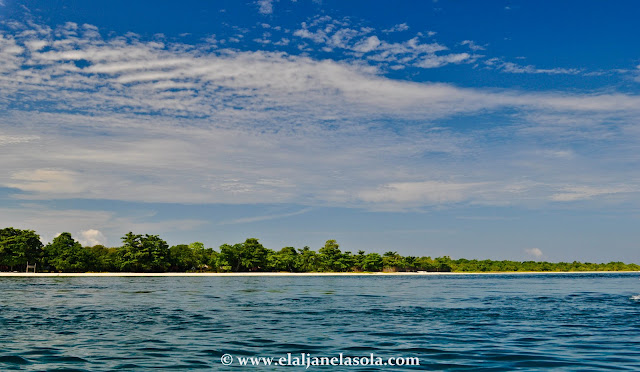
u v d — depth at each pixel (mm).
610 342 24812
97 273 140125
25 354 21453
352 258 185125
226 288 78688
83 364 19484
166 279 118000
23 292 63531
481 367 19047
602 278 159125
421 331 28812
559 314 38750
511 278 156125
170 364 19531
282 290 73750
